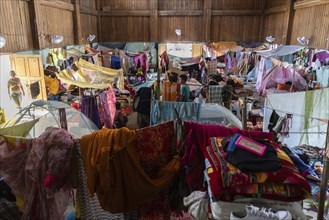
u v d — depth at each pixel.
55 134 1.93
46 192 1.99
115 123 5.79
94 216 2.15
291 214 1.53
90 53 8.78
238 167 1.54
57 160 1.87
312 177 2.96
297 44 8.76
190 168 2.09
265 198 1.55
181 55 11.33
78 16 9.80
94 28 11.62
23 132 2.50
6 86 5.44
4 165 2.03
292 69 6.16
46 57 7.22
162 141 2.02
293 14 9.03
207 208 1.74
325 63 6.00
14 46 6.28
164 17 11.87
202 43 11.24
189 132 2.07
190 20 11.80
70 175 2.00
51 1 7.83
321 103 3.64
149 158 2.02
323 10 7.19
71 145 1.93
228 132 2.07
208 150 1.83
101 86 5.16
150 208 2.17
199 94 5.18
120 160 1.91
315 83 6.04
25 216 2.06
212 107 3.46
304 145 3.66
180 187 2.13
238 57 9.47
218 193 1.51
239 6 11.55
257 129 4.55
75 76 5.88
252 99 5.59
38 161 1.91
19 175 2.06
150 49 11.72
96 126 4.38
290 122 3.49
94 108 4.69
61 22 8.70
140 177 1.95
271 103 3.59
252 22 11.68
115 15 11.93
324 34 7.12
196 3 11.62
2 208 2.26
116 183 1.91
